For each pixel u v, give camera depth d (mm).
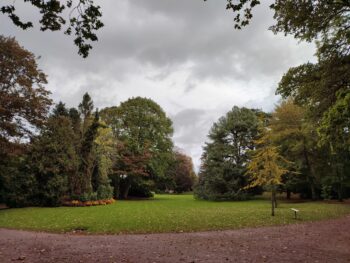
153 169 42625
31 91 25641
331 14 13922
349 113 10797
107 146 33938
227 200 35812
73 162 28828
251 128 36719
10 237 12094
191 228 13852
